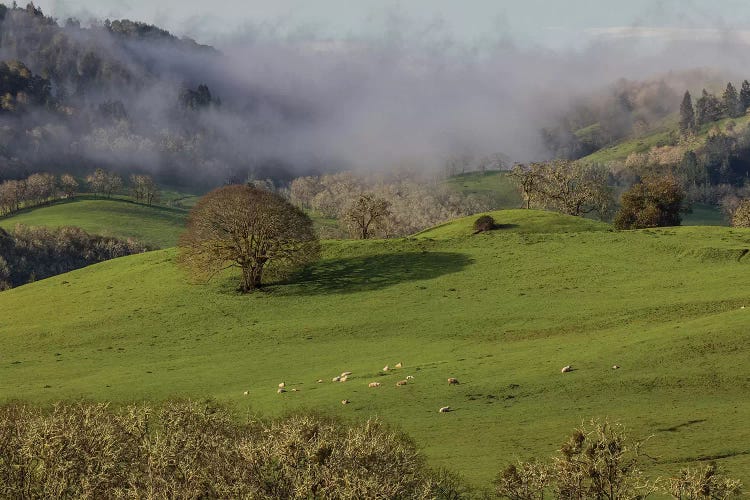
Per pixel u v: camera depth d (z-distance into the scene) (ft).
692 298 234.17
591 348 186.39
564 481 86.22
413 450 101.45
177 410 108.99
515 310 247.91
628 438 126.62
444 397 160.35
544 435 132.05
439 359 199.72
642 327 206.80
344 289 294.05
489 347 208.95
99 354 242.17
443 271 305.32
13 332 276.00
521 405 151.64
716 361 160.76
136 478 91.76
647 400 147.54
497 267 304.91
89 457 93.45
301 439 89.71
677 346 171.94
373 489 81.25
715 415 134.62
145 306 294.46
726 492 86.38
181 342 249.55
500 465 116.47
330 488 83.61
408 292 282.56
